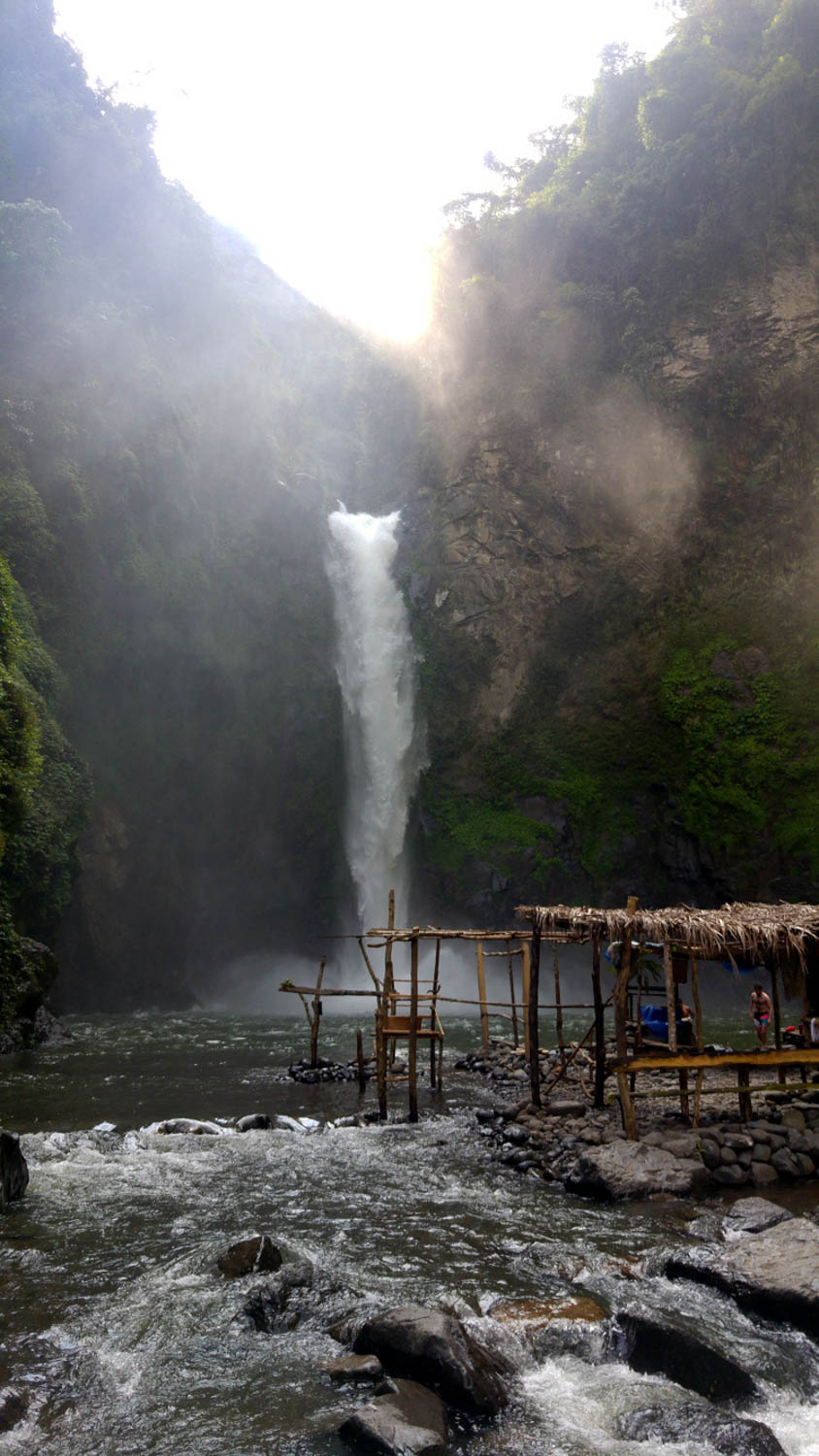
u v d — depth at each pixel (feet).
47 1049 59.31
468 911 111.55
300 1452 13.80
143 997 92.32
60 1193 27.09
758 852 103.35
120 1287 19.98
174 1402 15.39
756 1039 61.62
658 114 128.36
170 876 99.55
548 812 114.11
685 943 31.89
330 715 115.44
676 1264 20.83
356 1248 22.56
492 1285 20.13
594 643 118.62
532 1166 29.96
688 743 109.29
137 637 96.78
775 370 118.83
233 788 107.55
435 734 119.03
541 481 124.67
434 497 129.90
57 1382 15.93
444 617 121.39
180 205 125.39
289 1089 44.52
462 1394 15.25
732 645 111.75
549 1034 66.23
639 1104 37.04
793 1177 28.76
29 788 67.72
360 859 114.21
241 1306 18.78
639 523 120.67
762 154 122.01
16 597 83.61
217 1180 28.63
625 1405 15.51
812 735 104.42
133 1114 38.75
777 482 115.34
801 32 121.70
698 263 125.80
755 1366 16.76
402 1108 39.86
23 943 65.21
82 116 119.03
